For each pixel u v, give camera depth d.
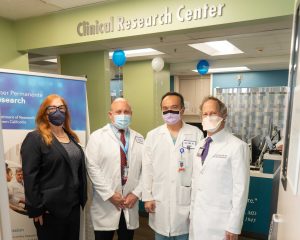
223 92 6.59
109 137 1.99
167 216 1.80
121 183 1.94
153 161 1.89
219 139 1.60
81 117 2.41
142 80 5.03
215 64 5.42
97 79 3.96
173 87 7.50
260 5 1.92
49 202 1.62
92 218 2.00
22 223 2.00
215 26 2.14
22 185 1.99
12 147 1.96
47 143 1.64
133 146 2.02
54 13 2.80
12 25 3.05
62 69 4.31
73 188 1.73
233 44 3.79
